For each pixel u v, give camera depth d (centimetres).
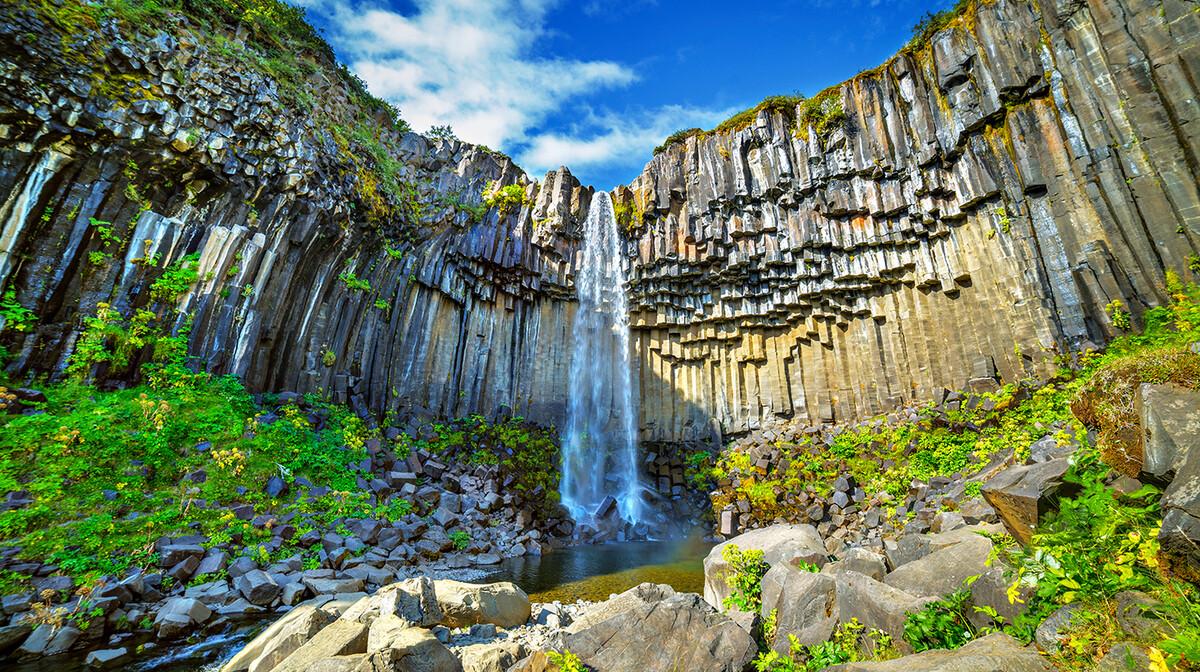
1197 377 384
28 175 1145
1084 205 1534
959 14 1927
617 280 2753
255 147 1505
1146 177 1389
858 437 1964
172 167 1352
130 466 1025
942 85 1922
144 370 1263
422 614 677
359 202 1873
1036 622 359
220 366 1413
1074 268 1530
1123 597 311
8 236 1110
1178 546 297
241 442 1246
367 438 1688
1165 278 1338
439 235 2325
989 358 1731
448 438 2070
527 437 2302
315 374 1734
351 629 572
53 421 1013
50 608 708
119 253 1285
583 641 569
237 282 1477
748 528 1930
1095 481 421
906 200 2006
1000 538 534
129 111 1255
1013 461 857
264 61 1617
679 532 2127
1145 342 1258
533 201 2717
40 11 1133
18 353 1102
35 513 851
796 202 2325
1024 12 1714
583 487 2350
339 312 1875
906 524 1314
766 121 2417
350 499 1315
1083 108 1541
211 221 1459
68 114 1170
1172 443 355
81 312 1204
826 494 1834
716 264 2502
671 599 618
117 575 817
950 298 1920
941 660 350
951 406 1775
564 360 2642
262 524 1078
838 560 784
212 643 726
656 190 2675
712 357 2597
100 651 670
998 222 1766
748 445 2323
